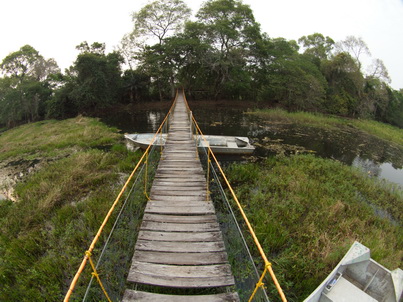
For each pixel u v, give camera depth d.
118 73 26.88
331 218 6.23
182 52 25.39
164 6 26.00
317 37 39.75
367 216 6.57
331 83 29.75
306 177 8.59
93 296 3.80
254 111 24.78
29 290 3.98
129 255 4.59
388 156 13.72
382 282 4.08
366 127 21.27
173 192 5.79
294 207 6.51
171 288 3.67
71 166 8.89
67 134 14.75
